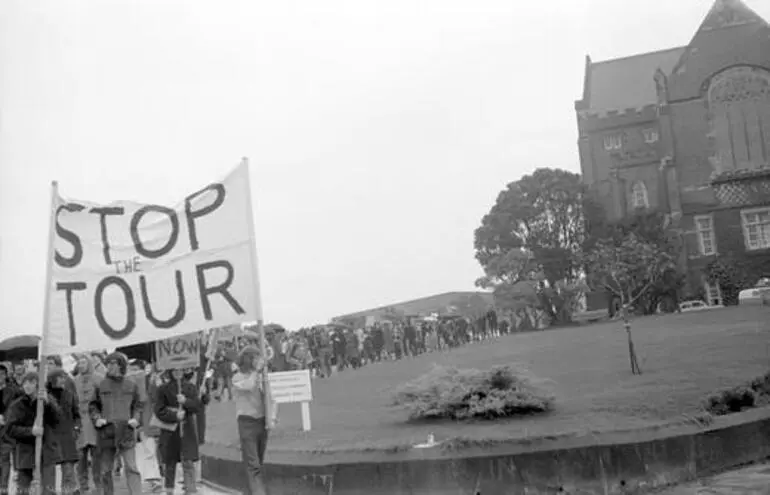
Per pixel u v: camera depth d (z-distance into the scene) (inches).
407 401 562.9
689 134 2495.1
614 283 2263.8
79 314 380.5
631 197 2591.0
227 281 395.2
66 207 384.5
